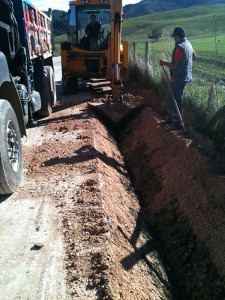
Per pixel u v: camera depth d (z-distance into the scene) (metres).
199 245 4.93
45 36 10.25
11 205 4.93
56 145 7.32
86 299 3.28
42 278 3.55
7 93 5.48
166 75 7.47
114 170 6.94
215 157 5.88
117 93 9.95
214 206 5.05
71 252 3.90
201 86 9.03
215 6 97.19
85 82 15.46
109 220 4.61
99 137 8.08
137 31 59.84
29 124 8.98
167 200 6.10
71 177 5.79
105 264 3.66
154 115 8.66
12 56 6.57
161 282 4.50
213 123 6.69
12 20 6.49
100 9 12.55
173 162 6.56
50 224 4.45
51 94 10.45
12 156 5.22
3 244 4.09
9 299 3.32
